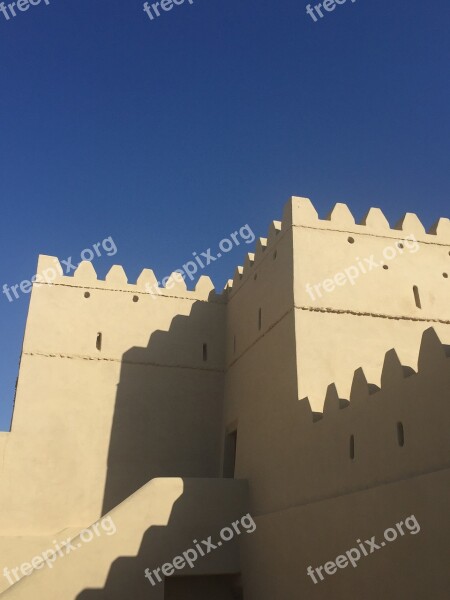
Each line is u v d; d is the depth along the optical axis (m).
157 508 13.33
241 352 17.50
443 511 7.57
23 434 16.62
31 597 11.80
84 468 16.80
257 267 17.19
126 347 18.56
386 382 9.48
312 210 15.34
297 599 10.88
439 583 7.47
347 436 10.39
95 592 12.19
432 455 8.10
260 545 12.76
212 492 13.97
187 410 18.28
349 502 9.76
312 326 13.77
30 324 17.97
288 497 12.32
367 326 14.19
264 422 14.52
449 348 8.15
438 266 15.73
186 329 19.33
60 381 17.56
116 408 17.72
